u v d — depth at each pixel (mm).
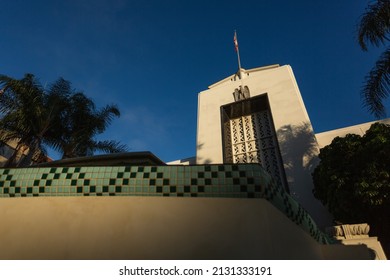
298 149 10523
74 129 11500
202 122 14062
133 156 2371
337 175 7738
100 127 11820
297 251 1806
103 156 2365
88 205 1654
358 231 3877
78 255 1501
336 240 3812
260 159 11633
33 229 1624
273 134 11805
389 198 6672
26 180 1792
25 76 10508
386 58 6508
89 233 1562
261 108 13328
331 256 2627
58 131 11328
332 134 12109
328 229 4117
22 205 1721
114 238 1526
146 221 1557
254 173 1627
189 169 1693
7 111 9969
